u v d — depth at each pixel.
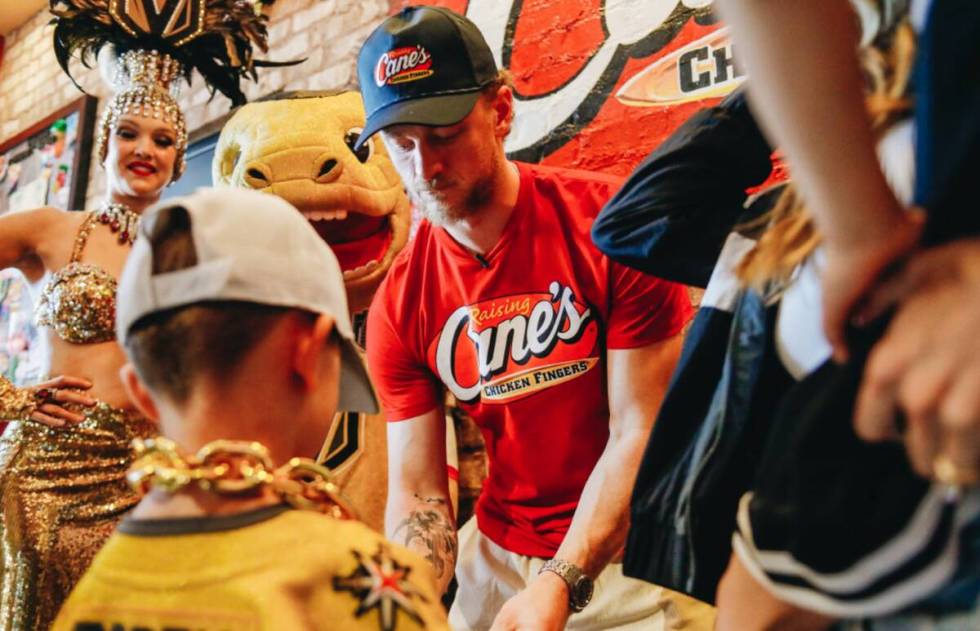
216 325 0.64
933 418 0.44
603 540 1.18
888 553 0.50
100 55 2.07
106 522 1.68
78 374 1.73
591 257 1.32
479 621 1.43
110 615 0.61
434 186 1.32
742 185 0.87
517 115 2.05
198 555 0.60
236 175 1.89
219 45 2.12
